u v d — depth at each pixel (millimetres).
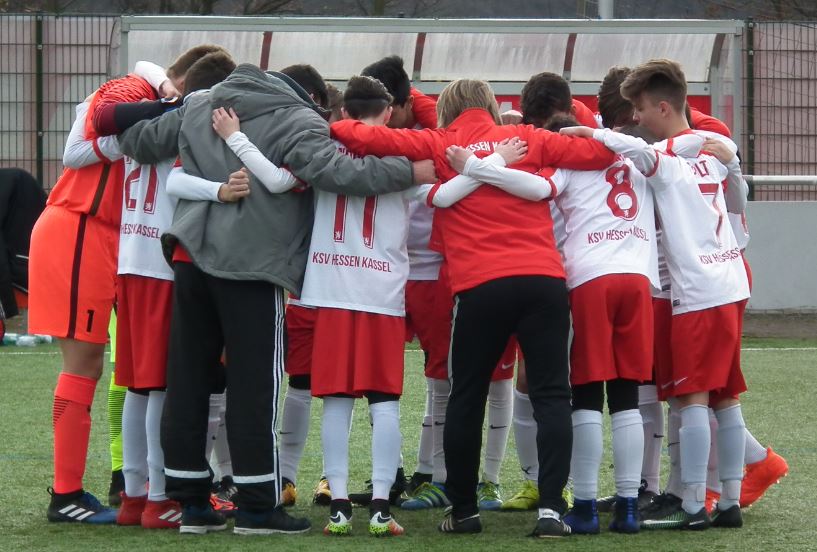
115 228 13812
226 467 15156
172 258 12648
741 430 13531
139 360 13188
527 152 13031
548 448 12531
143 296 13211
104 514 13539
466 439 12758
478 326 12617
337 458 12945
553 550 12055
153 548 12047
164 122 13016
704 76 36844
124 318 13469
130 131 13055
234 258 12344
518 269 12500
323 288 12812
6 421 20859
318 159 12422
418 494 15242
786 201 38844
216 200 12461
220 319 12602
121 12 57000
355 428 20688
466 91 13383
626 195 13234
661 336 13766
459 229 12898
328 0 58969
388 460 12898
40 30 38219
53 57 38281
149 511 13211
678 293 13258
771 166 39781
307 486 16188
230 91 12844
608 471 17234
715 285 13148
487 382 12844
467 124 13148
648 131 14016
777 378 26938
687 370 13180
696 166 13602
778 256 38625
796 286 38688
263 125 12711
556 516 12625
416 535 12922
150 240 13211
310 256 12906
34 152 38531
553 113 14742
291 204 12727
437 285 14836
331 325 12797
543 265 12578
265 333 12555
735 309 13273
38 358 30219
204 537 12625
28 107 38438
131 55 35406
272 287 12641
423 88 36312
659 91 13750
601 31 36094
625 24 36094
